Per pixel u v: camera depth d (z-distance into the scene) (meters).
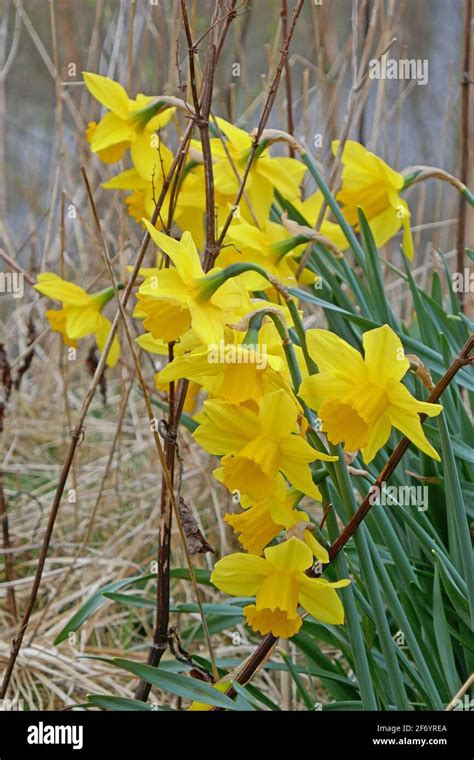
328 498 1.12
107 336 1.34
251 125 2.11
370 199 1.32
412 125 3.03
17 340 2.41
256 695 1.28
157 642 1.23
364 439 1.04
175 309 1.05
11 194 2.95
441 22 3.37
